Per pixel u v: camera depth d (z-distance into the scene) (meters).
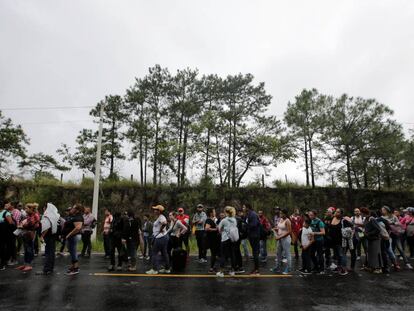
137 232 9.34
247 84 26.50
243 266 10.49
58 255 12.29
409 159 23.98
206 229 9.29
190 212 22.38
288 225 9.28
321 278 8.56
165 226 9.10
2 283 7.43
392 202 23.64
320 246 9.38
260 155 24.34
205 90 26.55
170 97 26.41
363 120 22.94
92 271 8.99
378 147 22.70
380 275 9.05
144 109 25.44
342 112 23.27
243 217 11.41
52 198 22.34
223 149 24.62
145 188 23.45
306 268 9.27
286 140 24.56
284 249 9.20
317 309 5.80
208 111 24.70
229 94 26.48
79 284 7.39
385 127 22.55
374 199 23.58
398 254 13.84
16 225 9.79
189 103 25.42
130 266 9.18
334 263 11.05
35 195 21.62
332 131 23.19
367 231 9.59
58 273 8.63
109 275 8.45
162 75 26.23
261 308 5.80
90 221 12.30
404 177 25.03
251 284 7.70
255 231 9.01
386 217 10.95
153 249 8.92
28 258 9.12
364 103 23.03
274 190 23.86
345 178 24.98
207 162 24.25
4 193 22.27
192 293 6.75
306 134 24.75
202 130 23.56
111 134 24.75
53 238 8.64
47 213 8.60
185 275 8.63
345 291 7.14
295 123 24.91
